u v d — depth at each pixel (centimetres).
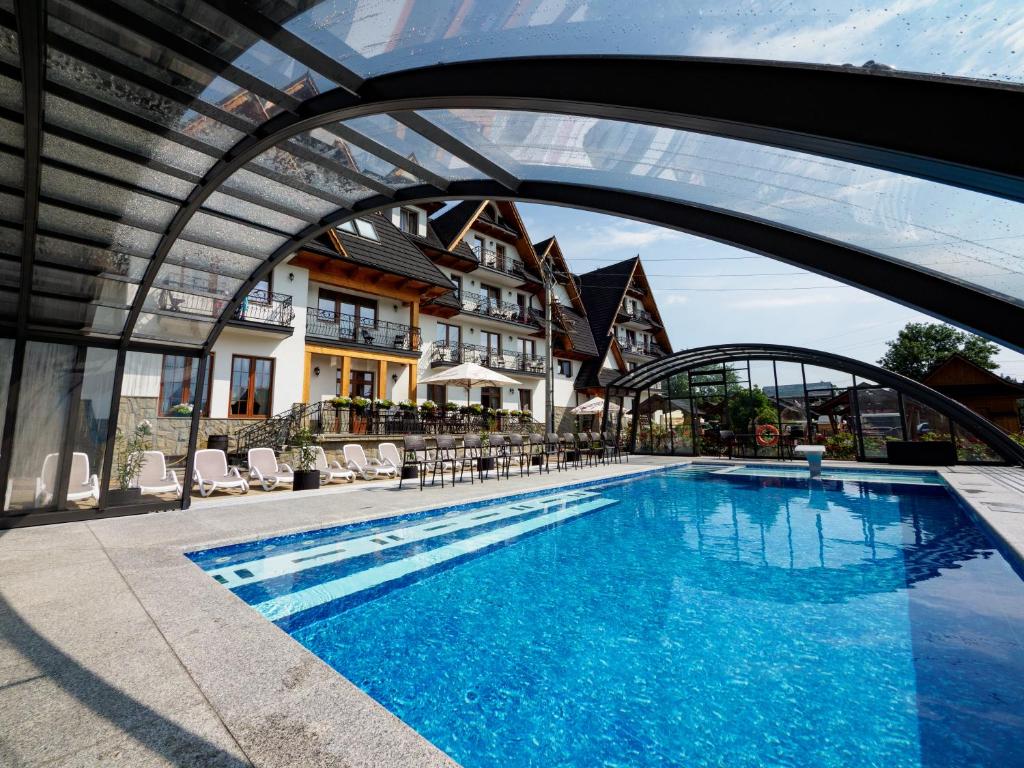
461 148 397
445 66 297
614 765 212
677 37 218
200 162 418
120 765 151
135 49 307
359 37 291
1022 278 261
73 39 299
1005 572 475
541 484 959
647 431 1895
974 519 645
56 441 557
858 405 1459
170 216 473
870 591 429
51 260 482
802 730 235
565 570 496
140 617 278
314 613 377
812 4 182
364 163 466
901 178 258
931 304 275
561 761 215
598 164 376
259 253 593
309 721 177
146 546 445
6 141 364
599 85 235
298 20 280
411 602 406
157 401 641
